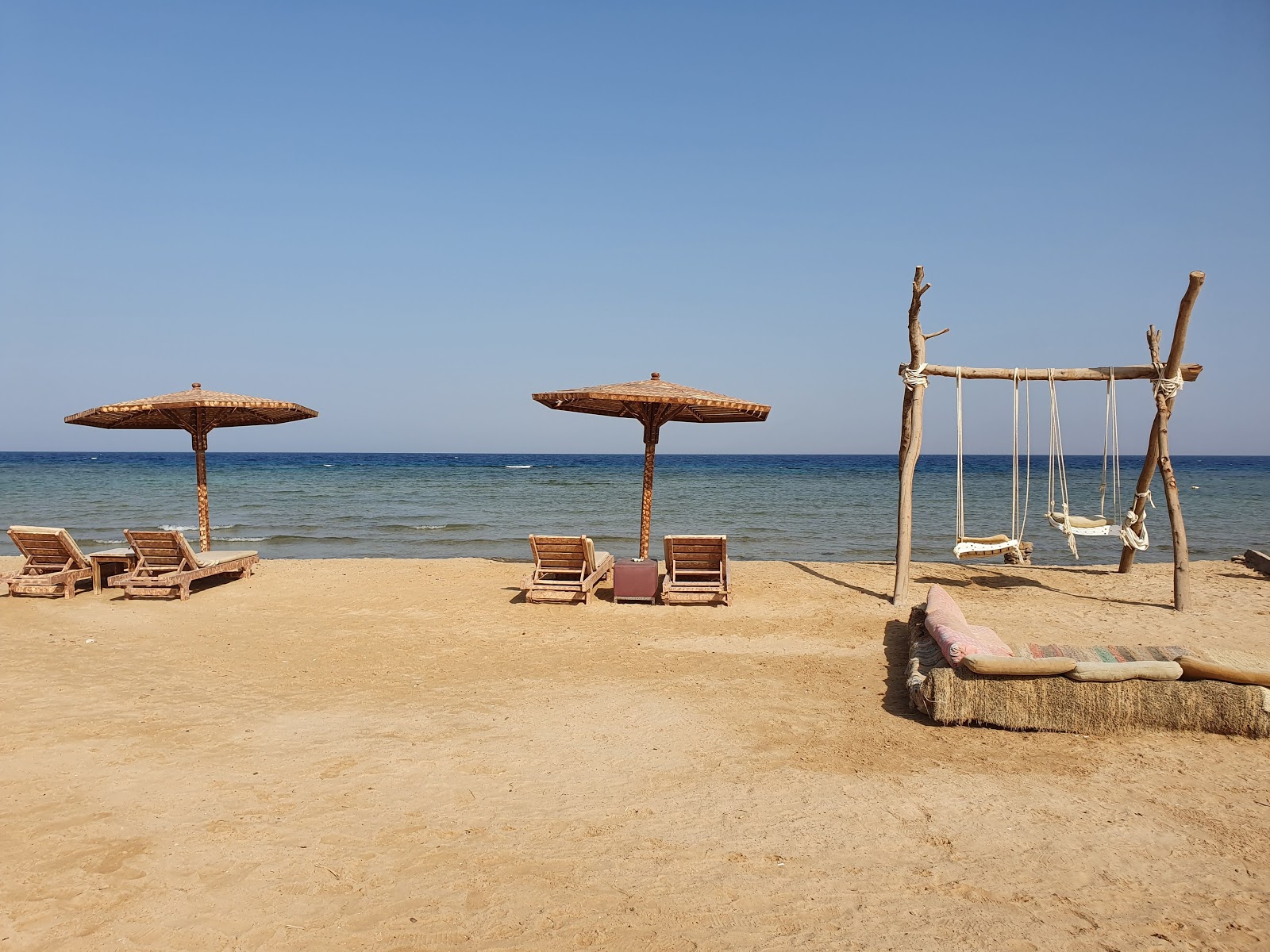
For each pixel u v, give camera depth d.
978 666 5.86
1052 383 10.79
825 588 11.82
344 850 4.19
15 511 28.84
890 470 74.62
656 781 5.09
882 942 3.41
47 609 10.35
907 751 5.57
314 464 86.19
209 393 12.48
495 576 12.88
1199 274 9.77
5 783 4.97
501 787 5.00
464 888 3.84
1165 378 10.23
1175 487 10.23
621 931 3.49
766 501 34.72
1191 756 5.43
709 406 12.03
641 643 8.66
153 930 3.48
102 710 6.39
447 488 42.84
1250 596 11.21
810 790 4.96
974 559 15.81
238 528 24.53
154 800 4.75
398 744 5.70
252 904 3.68
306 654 8.23
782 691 6.97
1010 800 4.82
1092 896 3.79
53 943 3.37
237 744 5.67
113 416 12.91
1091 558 17.38
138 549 11.20
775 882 3.90
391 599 11.02
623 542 21.81
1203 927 3.54
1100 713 5.83
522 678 7.38
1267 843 4.31
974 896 3.79
